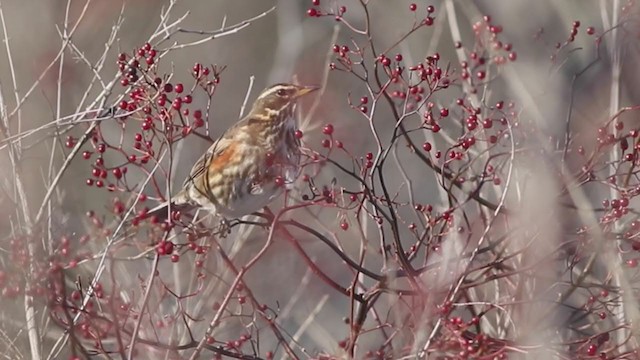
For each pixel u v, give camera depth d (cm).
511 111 1420
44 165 1747
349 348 1228
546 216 1212
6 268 1205
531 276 1220
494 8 1875
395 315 1410
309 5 2702
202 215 1616
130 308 1232
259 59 2877
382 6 2462
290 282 1984
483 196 1493
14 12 2259
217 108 2769
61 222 1342
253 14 2908
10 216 1259
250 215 1549
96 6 2430
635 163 1255
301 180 1545
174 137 1302
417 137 2442
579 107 1639
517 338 1203
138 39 2539
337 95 2395
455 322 1180
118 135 2039
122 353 1128
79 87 2233
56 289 1168
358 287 1525
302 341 1845
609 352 1232
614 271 1209
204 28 2853
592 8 1812
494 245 1228
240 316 1333
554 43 1812
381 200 1242
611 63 1563
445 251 1212
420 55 2328
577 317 1370
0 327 1302
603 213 1412
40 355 1230
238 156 1398
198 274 1311
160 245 1139
